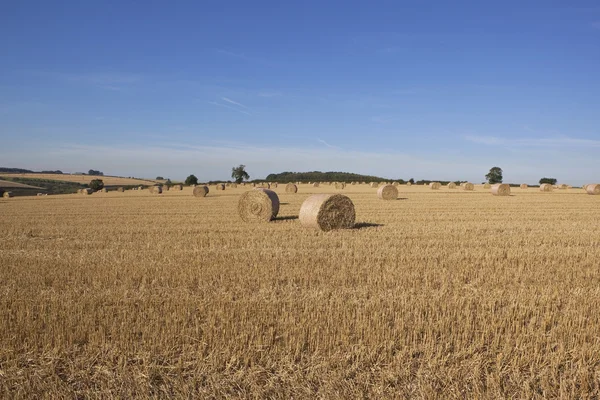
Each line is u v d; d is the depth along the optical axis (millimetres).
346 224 19766
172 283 9984
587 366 5859
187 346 6449
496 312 7914
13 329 7094
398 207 32281
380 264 11883
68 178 136375
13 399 5293
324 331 6828
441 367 5848
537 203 36625
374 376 5746
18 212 31016
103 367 5953
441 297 8727
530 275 10664
